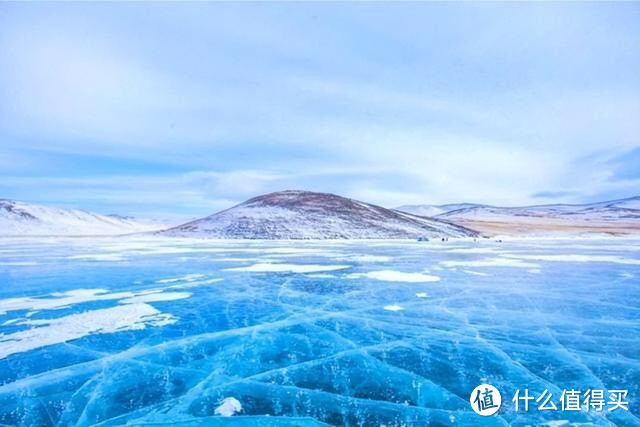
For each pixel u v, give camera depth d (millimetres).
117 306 10461
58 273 17172
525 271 17484
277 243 47938
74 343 7422
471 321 8867
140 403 5125
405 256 26453
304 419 4691
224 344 7352
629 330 8102
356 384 5629
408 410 4883
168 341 7539
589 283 13969
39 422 4680
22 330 8242
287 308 10227
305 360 6543
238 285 13852
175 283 14336
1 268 19141
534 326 8414
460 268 18828
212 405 5055
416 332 8031
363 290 12766
